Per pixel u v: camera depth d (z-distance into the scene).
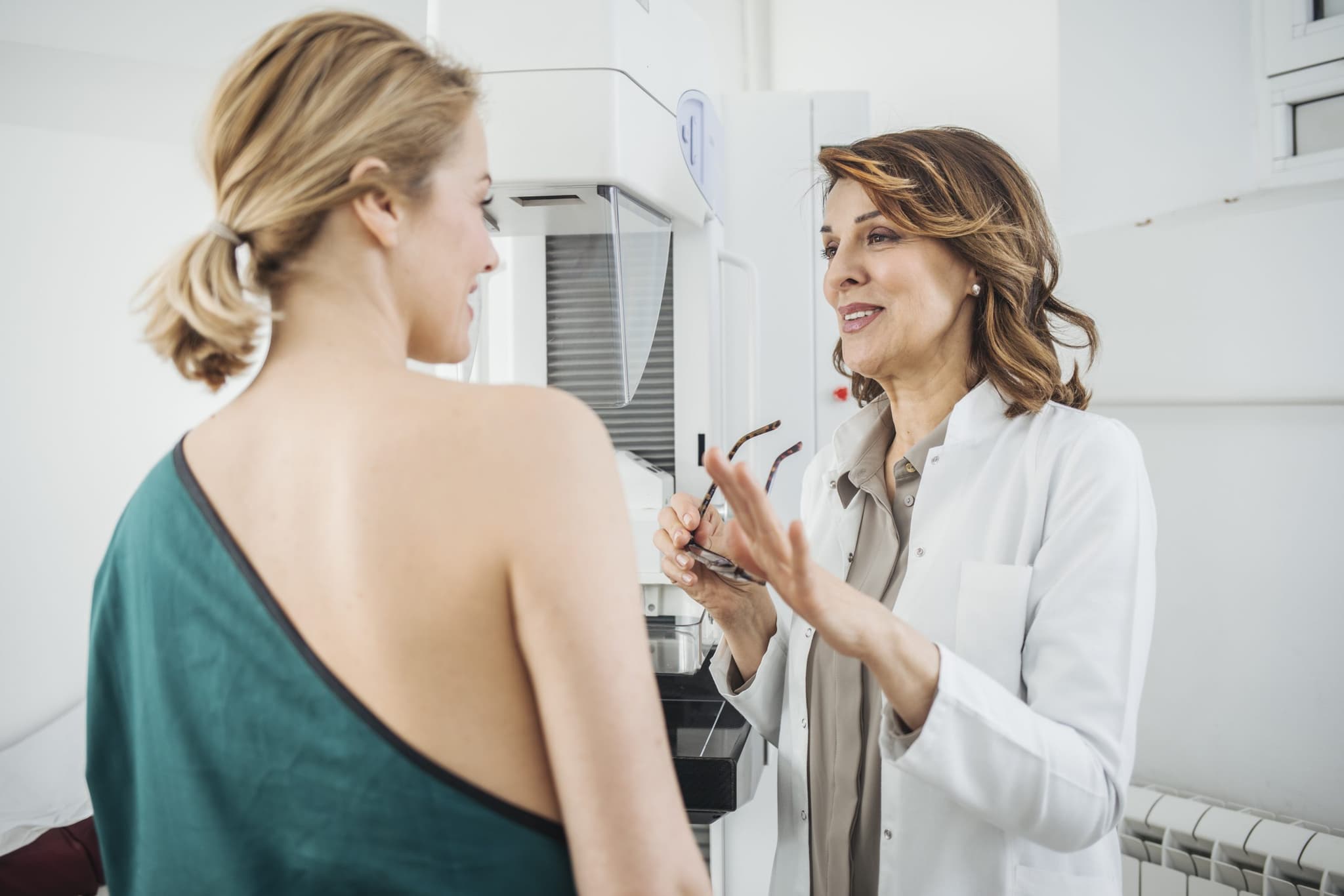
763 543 0.71
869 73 2.48
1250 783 1.79
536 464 0.53
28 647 3.01
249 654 0.54
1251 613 1.79
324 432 0.55
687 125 1.51
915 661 0.80
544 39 1.27
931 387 1.12
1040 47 2.06
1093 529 0.93
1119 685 0.87
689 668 1.46
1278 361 1.74
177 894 0.56
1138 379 1.94
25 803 2.66
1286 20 1.72
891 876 0.96
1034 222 1.10
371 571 0.52
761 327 1.92
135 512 0.61
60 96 2.98
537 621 0.51
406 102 0.59
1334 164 1.66
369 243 0.60
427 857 0.51
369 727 0.51
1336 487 1.68
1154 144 1.92
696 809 1.17
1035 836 0.84
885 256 1.06
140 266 3.17
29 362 3.02
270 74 0.58
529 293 1.58
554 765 0.52
